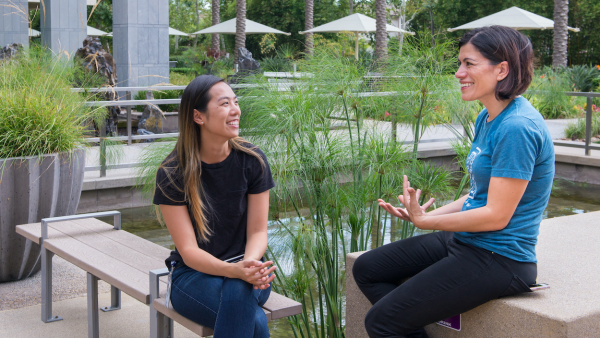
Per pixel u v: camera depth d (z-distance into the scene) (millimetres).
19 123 3426
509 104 1855
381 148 2691
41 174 3420
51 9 12352
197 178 1915
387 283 2117
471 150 1966
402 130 3074
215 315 1841
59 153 3543
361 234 2764
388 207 2082
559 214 5555
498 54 1797
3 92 3545
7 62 4383
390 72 2910
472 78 1852
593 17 27375
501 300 1888
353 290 2406
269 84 2879
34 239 2941
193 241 1935
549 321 1744
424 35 2926
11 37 14562
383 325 1909
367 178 2750
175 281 1983
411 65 2857
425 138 7938
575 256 2363
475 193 1911
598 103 11984
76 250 2670
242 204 2010
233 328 1780
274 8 35969
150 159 3590
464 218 1795
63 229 3064
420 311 1860
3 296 3355
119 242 2822
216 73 15844
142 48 11703
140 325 3010
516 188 1739
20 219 3398
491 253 1830
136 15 11539
